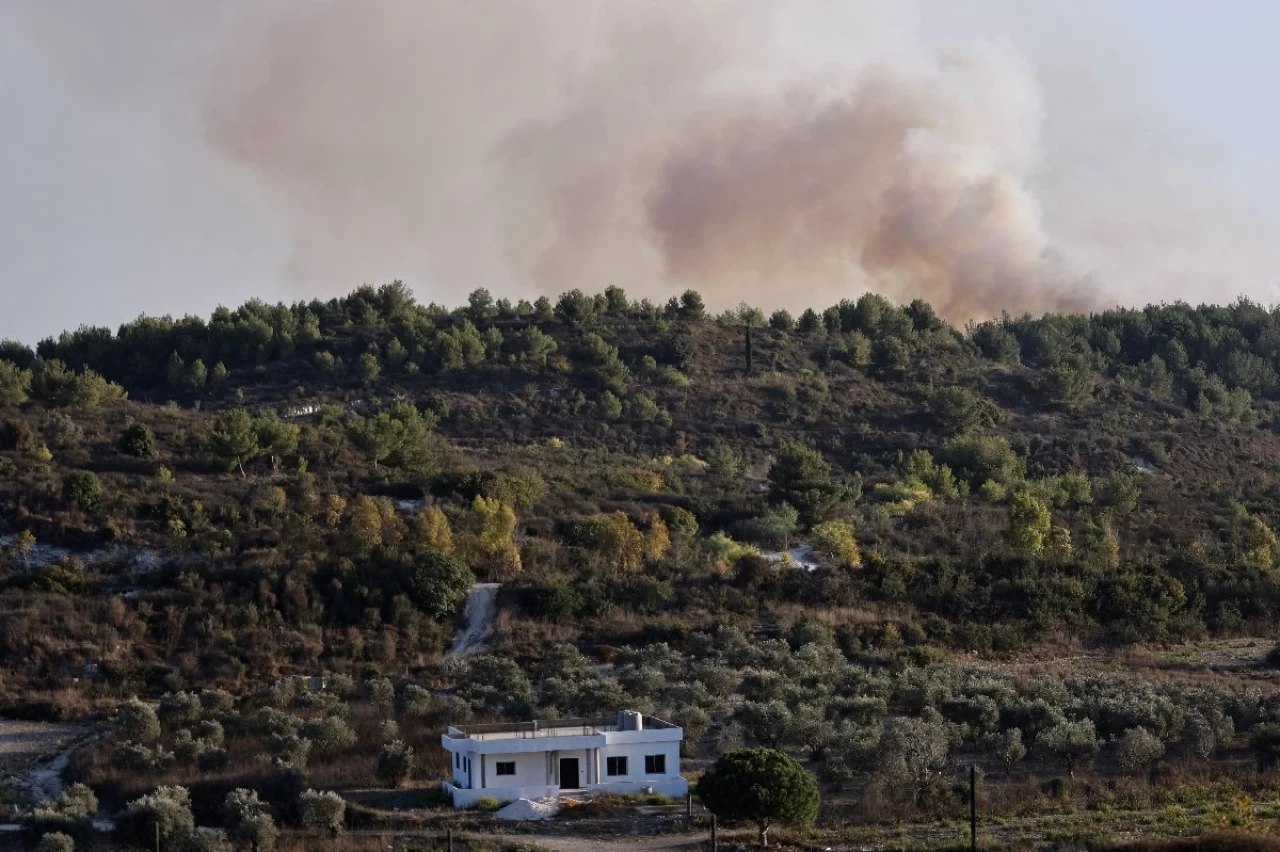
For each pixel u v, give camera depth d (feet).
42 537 330.54
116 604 297.94
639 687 263.29
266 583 309.63
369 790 214.48
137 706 239.09
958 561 358.02
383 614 308.40
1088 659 313.32
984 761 229.45
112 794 211.20
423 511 345.92
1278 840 157.99
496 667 278.05
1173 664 306.14
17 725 254.88
